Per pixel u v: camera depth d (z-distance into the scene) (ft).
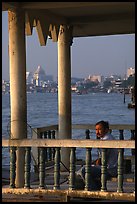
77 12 38.06
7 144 29.48
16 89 30.60
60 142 28.37
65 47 40.04
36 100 632.79
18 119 30.60
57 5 30.19
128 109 295.89
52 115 246.88
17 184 30.12
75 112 291.38
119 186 27.81
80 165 41.47
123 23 41.70
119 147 27.48
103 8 36.47
